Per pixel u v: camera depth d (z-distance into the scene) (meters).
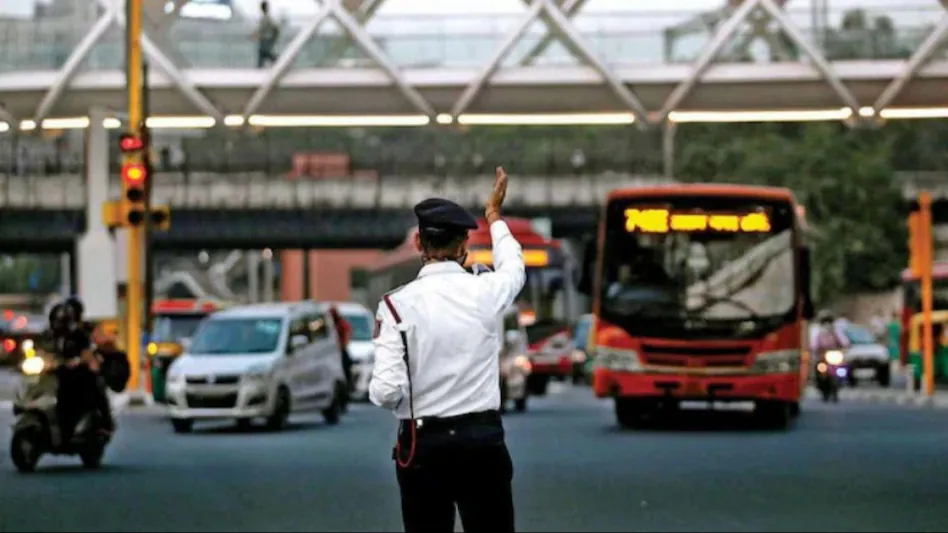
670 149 79.00
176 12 43.19
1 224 72.44
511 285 8.84
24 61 45.75
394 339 8.63
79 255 45.75
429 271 8.80
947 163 89.94
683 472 22.58
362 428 34.47
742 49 44.00
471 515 8.81
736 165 79.00
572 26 41.84
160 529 16.67
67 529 16.72
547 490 20.14
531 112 43.78
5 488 21.23
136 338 42.41
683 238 31.80
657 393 31.45
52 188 70.94
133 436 32.06
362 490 20.55
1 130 46.59
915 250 45.22
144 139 40.81
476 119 44.06
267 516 17.73
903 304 62.69
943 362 54.97
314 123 44.66
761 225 31.77
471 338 8.67
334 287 127.75
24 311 153.25
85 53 42.97
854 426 33.38
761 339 31.36
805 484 20.83
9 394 54.81
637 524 16.73
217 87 43.62
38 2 45.97
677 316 31.45
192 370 33.00
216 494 20.20
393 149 116.31
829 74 41.31
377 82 43.09
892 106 42.78
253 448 28.27
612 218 32.06
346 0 42.66
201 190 73.69
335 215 75.31
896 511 17.86
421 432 8.66
